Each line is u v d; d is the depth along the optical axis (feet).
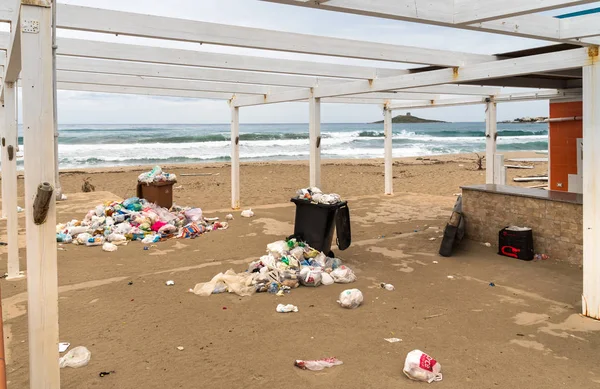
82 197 51.03
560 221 24.89
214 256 27.20
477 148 178.50
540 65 20.11
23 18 9.11
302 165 111.45
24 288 21.34
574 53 18.03
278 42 22.15
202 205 49.85
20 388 12.46
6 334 16.10
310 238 25.53
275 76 34.88
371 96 46.78
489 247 28.71
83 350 14.39
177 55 25.96
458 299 19.56
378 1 13.70
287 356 14.33
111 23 18.74
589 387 12.26
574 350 14.55
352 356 14.29
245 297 19.99
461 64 25.62
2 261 26.35
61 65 28.48
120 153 153.48
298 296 20.16
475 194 29.96
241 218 40.34
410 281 22.21
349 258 26.66
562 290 20.49
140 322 17.20
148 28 19.43
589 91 17.29
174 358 14.26
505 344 15.06
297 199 25.88
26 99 9.21
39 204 9.05
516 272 23.39
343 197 53.98
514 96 42.04
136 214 34.91
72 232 31.73
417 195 54.65
